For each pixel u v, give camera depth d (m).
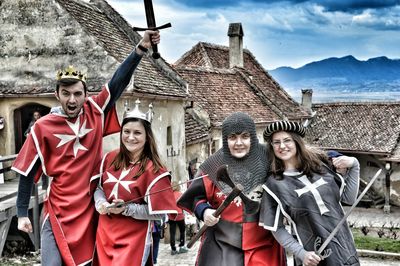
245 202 3.99
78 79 4.18
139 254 4.12
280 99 28.22
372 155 28.56
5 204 8.98
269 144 4.31
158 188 4.16
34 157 4.15
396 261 11.25
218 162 4.33
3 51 13.20
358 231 19.27
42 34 13.02
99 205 4.09
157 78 15.19
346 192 4.31
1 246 8.62
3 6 13.23
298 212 4.04
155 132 14.40
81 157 4.20
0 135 13.01
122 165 4.25
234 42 26.84
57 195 4.19
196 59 26.67
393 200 27.56
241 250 4.26
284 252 4.52
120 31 15.52
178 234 11.36
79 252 4.13
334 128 31.02
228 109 22.00
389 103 31.75
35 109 13.46
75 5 14.27
